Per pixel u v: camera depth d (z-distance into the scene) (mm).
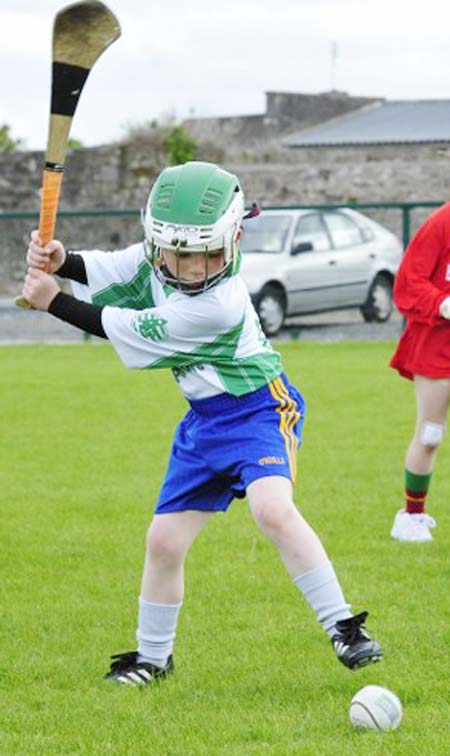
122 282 8727
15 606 10891
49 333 39031
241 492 8625
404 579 11648
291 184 58688
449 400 12945
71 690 8867
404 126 70062
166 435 19938
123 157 60250
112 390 25344
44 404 23344
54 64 7695
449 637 9828
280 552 8289
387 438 19453
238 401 8453
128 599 11094
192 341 8336
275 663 9320
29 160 60719
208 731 7906
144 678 8852
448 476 16609
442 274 12773
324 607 8234
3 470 17141
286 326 37156
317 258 36875
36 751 7684
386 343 35344
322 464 17328
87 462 17688
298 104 80312
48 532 13633
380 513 14453
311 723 8008
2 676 9172
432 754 7414
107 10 7559
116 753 7609
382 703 7898
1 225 49969
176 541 8648
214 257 8180
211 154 61969
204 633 10062
